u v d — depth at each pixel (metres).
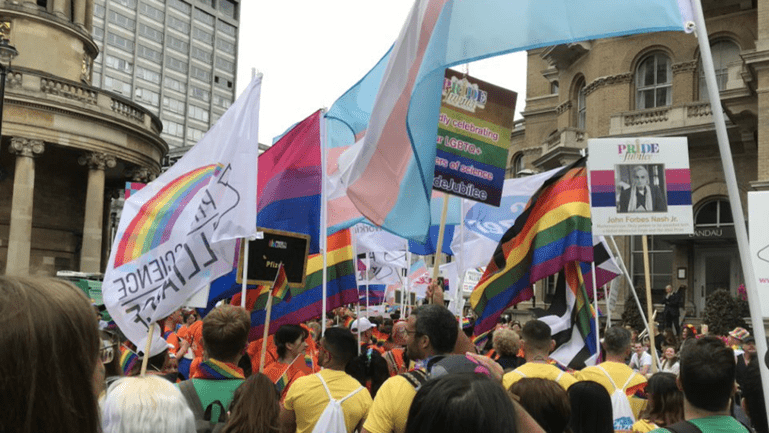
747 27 28.47
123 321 7.44
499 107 7.36
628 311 26.41
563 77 36.34
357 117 9.76
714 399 3.50
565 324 7.79
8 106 37.19
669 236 28.02
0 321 1.48
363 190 5.54
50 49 43.53
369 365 7.52
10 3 42.25
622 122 30.22
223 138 7.78
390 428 4.27
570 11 4.68
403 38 5.43
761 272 5.11
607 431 4.70
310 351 9.24
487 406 1.96
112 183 47.50
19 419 1.48
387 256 15.78
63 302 1.58
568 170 8.12
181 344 10.01
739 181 27.89
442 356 4.45
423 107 5.30
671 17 4.48
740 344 12.55
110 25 115.69
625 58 31.41
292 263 8.06
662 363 12.84
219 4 136.75
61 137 38.62
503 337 7.75
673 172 7.71
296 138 8.80
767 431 4.54
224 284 9.46
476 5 4.86
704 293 28.92
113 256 7.66
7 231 41.72
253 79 7.68
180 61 128.50
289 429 5.51
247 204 7.41
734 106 25.67
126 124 41.12
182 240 7.62
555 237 7.85
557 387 3.87
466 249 11.81
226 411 4.78
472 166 7.22
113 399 2.77
